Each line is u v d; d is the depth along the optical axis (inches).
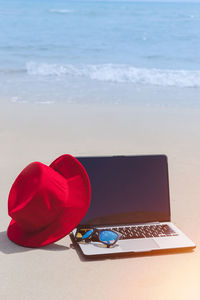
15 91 243.0
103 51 492.4
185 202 104.8
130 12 1184.8
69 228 85.7
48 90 248.7
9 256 84.6
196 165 127.8
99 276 80.1
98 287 78.0
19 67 345.4
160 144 146.6
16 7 1283.2
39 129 163.6
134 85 272.4
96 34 666.8
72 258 84.1
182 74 301.0
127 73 302.0
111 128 168.4
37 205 85.1
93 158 90.7
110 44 555.5
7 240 89.2
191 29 784.3
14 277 79.9
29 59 421.1
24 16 944.3
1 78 289.6
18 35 619.5
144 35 672.4
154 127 171.5
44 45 525.3
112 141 149.4
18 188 87.8
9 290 77.4
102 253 83.0
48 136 153.8
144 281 79.3
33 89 251.0
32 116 185.2
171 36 668.1
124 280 79.4
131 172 91.1
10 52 467.5
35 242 87.0
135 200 90.5
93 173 90.1
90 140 149.9
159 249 84.1
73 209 86.4
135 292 77.1
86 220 88.7
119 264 82.7
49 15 997.8
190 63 425.4
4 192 108.0
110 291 77.2
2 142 144.6
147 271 81.3
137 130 166.1
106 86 267.0
